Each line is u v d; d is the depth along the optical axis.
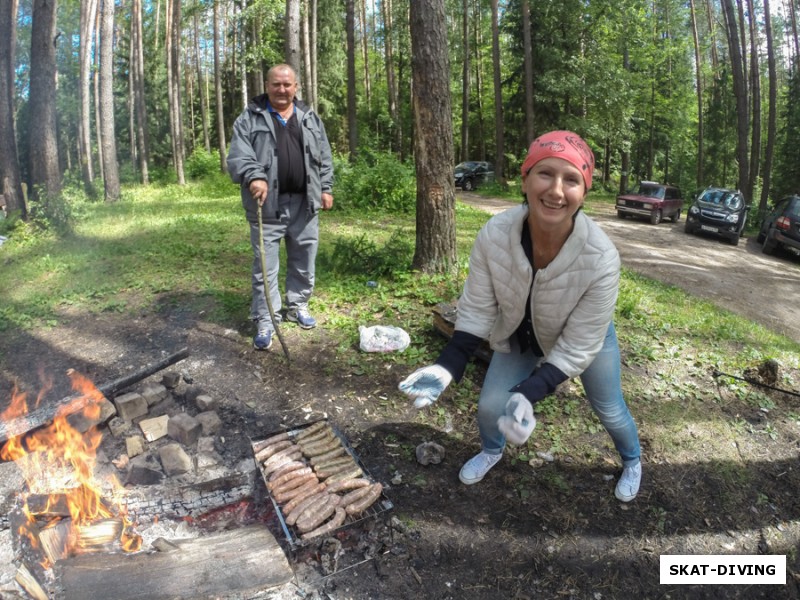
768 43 22.39
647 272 11.27
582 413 3.89
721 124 38.81
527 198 2.20
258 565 2.47
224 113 43.59
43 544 2.50
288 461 3.14
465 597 2.55
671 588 2.68
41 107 10.85
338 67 36.56
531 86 26.42
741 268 12.81
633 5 27.58
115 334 5.04
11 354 4.68
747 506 3.23
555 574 2.71
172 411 3.77
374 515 2.87
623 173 29.45
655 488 3.29
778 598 2.68
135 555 2.47
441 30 5.72
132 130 32.66
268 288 4.29
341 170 14.77
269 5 18.42
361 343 4.64
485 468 3.20
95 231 10.43
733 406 4.20
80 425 3.36
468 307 2.56
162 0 42.06
